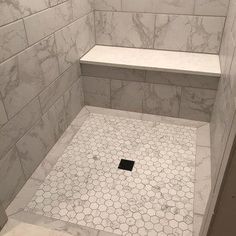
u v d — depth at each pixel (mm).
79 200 1526
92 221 1413
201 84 1984
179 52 2248
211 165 1721
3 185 1411
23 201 1518
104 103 2326
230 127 816
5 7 1242
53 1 1628
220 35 2098
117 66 2074
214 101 2023
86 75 2213
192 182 1628
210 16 2043
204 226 1091
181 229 1369
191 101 2086
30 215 1442
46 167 1742
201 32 2127
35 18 1476
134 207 1482
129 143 1949
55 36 1713
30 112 1563
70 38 1924
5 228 1373
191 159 1798
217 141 1586
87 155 1847
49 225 1392
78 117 2240
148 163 1771
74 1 1900
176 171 1708
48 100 1753
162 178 1660
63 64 1879
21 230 1363
